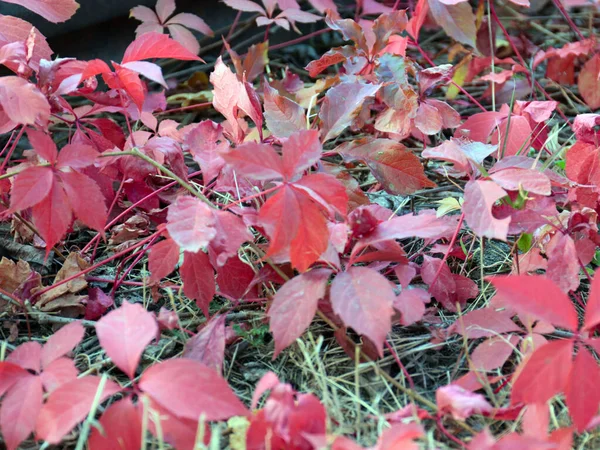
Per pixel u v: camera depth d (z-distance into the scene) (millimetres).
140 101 904
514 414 758
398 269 849
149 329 721
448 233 908
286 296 784
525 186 806
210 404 697
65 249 982
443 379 835
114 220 935
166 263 835
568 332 864
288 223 747
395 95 951
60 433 695
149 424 712
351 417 789
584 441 759
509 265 960
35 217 801
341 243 806
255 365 849
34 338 875
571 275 824
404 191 934
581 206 856
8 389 734
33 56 919
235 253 799
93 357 860
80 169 911
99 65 862
